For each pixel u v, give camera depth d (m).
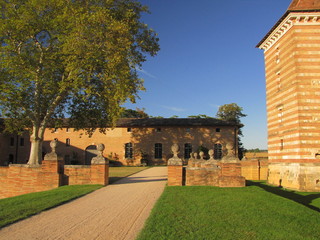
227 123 46.25
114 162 45.88
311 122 19.14
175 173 14.47
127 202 10.79
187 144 46.16
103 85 21.83
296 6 19.77
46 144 46.28
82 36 19.22
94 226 7.61
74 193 12.70
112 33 19.94
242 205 9.72
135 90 24.03
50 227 7.61
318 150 18.86
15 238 6.75
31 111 21.67
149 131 46.75
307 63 19.72
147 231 6.82
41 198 11.65
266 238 6.54
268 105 24.23
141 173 25.39
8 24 18.78
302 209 9.50
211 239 6.34
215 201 10.32
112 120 24.62
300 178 18.61
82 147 46.38
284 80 21.31
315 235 6.92
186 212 8.73
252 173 25.80
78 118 25.80
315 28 19.95
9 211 9.38
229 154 14.23
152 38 27.67
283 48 21.50
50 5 20.25
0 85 18.72
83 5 21.81
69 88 20.80
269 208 9.43
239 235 6.68
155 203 10.47
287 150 20.53
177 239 6.28
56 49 21.41
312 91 19.42
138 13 26.39
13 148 45.66
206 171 14.56
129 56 23.53
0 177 17.33
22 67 19.34
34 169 16.31
